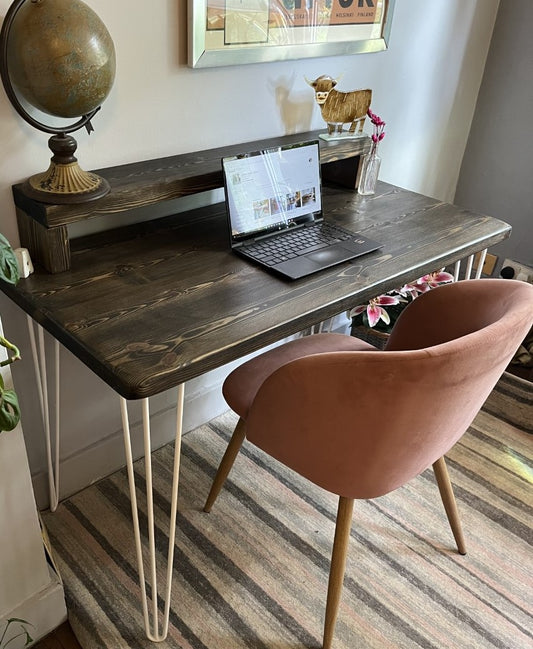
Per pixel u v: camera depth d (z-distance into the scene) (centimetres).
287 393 114
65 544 163
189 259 141
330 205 177
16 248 136
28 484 126
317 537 170
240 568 160
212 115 159
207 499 174
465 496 185
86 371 164
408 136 226
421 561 165
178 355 109
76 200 124
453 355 104
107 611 148
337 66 184
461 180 263
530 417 209
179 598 152
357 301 134
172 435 198
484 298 138
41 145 131
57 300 123
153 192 137
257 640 144
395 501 182
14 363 148
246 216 147
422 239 160
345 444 116
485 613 154
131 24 133
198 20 141
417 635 147
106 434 179
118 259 139
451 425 121
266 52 159
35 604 138
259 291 131
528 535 175
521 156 240
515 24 225
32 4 109
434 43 212
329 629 139
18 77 113
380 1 180
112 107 139
